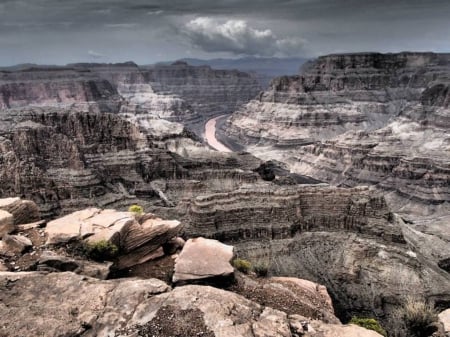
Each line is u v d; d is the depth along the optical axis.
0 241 30.53
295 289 33.34
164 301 24.09
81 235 31.30
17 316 22.45
